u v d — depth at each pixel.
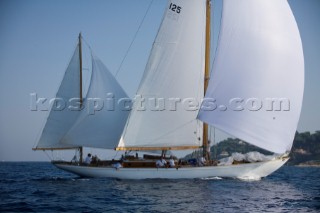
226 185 29.08
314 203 22.98
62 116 35.19
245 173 32.69
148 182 30.11
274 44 31.44
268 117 31.20
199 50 33.44
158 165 31.25
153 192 25.59
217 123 31.45
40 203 21.94
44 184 30.56
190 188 27.30
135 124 32.84
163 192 25.59
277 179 38.59
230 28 31.95
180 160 32.50
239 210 20.59
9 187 28.77
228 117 31.39
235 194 25.38
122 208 20.66
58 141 35.03
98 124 34.22
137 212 19.69
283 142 31.42
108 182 30.30
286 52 31.45
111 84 34.69
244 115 31.28
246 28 31.75
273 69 31.30
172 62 33.09
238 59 31.58
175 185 28.62
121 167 31.69
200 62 33.44
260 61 31.38
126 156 32.84
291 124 31.52
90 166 32.66
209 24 33.59
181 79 33.19
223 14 32.16
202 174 31.69
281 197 25.02
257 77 31.30
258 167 32.78
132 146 32.81
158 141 32.91
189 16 33.25
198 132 33.25
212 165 31.89
